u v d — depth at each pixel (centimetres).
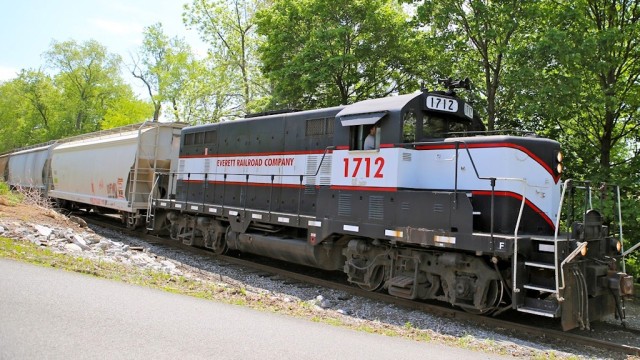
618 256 806
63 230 1251
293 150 1101
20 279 670
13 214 1281
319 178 1016
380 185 859
